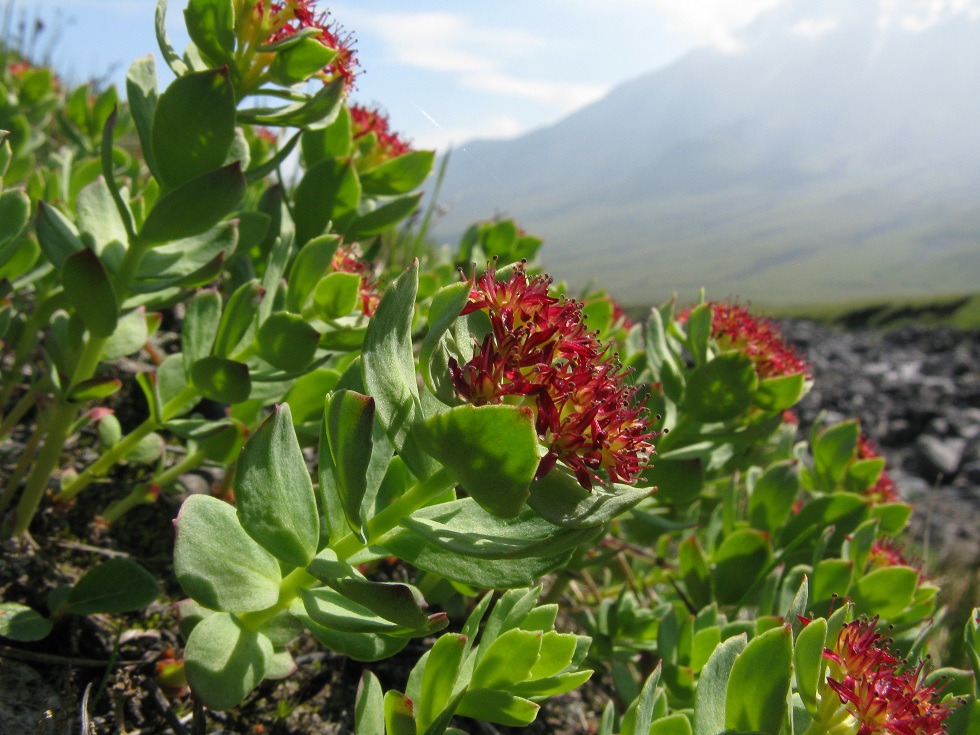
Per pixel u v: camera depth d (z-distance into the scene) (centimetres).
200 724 15
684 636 20
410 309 13
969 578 35
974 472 89
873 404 111
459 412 11
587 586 29
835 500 25
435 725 14
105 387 19
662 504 25
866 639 14
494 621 16
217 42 18
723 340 25
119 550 22
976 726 16
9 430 23
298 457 14
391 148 28
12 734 15
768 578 22
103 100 37
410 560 14
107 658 18
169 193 17
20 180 31
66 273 17
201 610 16
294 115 19
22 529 20
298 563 13
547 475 13
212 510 14
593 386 13
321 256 20
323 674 20
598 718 22
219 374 18
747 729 14
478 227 35
